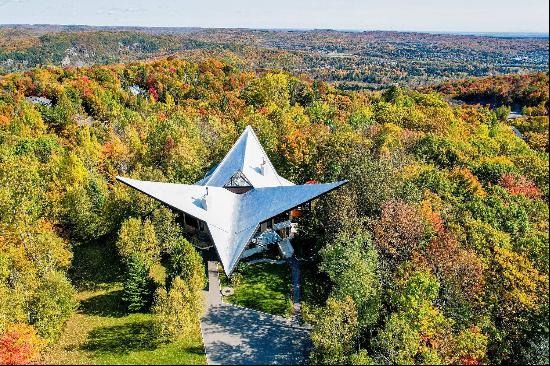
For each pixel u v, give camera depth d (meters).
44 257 55.47
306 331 47.88
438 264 47.22
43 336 46.50
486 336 40.47
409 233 51.19
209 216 57.28
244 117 102.12
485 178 75.75
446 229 54.00
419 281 43.25
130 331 48.88
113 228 64.62
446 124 109.75
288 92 149.12
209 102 144.88
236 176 63.62
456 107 141.00
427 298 43.09
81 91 160.75
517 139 98.25
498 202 60.59
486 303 44.84
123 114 132.38
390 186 60.25
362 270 45.72
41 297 47.12
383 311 46.31
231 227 57.34
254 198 60.78
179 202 57.47
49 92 171.75
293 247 62.03
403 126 112.31
